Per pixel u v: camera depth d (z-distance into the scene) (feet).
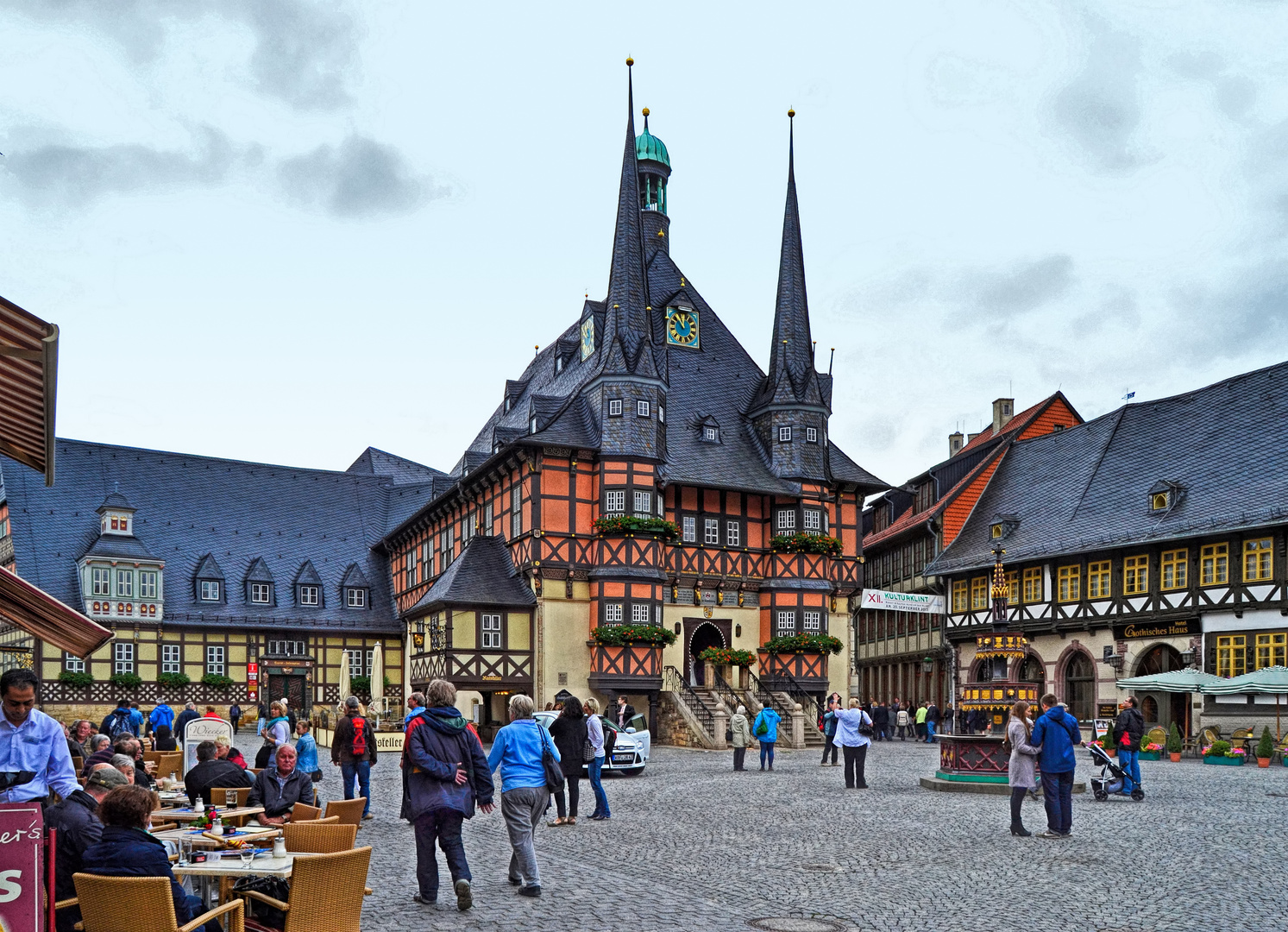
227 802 38.42
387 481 208.64
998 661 142.72
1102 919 32.48
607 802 60.75
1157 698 119.14
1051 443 156.56
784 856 43.83
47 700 158.40
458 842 33.37
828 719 92.22
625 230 137.59
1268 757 93.50
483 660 128.16
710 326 158.40
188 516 184.55
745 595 139.95
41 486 175.83
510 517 137.39
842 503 147.74
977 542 150.92
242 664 174.50
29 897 20.81
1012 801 49.47
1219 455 122.93
